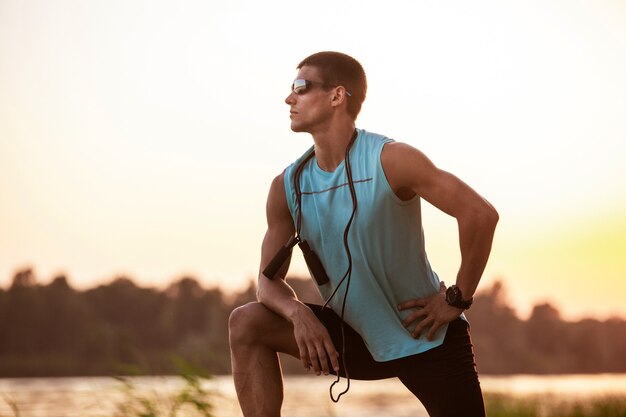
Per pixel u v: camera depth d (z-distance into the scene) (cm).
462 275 284
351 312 300
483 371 10269
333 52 302
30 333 7994
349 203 291
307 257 304
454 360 296
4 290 8288
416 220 295
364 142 294
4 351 7575
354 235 290
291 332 300
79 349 7475
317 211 298
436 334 294
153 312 8294
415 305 296
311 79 298
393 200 286
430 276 305
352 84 299
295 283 2938
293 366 4741
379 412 1368
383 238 290
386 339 298
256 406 294
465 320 305
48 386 3053
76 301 8169
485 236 275
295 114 301
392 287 297
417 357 296
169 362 529
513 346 10538
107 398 518
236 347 298
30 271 8438
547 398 1446
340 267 297
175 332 8012
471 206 274
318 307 310
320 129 299
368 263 292
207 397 515
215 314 8256
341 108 298
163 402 515
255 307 301
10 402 566
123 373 518
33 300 8306
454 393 295
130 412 510
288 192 308
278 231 317
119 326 8119
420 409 1474
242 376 297
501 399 1127
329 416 1128
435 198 280
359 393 2331
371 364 310
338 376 306
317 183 302
